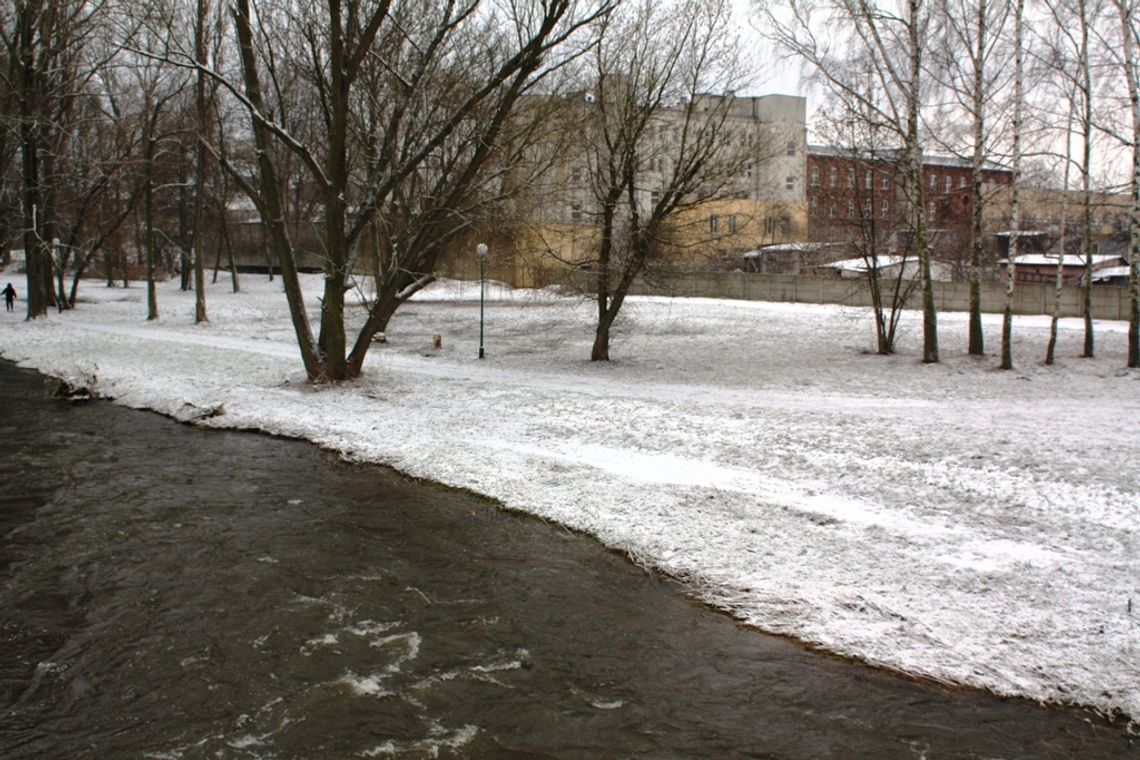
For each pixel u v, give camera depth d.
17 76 37.09
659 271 26.05
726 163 24.95
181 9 30.53
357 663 7.73
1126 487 11.59
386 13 19.84
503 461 14.62
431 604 9.13
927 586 9.19
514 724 6.78
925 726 6.87
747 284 46.09
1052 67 24.34
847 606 8.93
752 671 7.77
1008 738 6.71
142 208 61.72
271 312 43.69
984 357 27.36
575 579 9.98
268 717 6.81
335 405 19.62
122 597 9.12
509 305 45.50
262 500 12.95
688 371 25.88
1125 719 6.96
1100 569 9.30
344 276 22.09
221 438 17.38
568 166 26.75
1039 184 32.22
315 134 30.19
